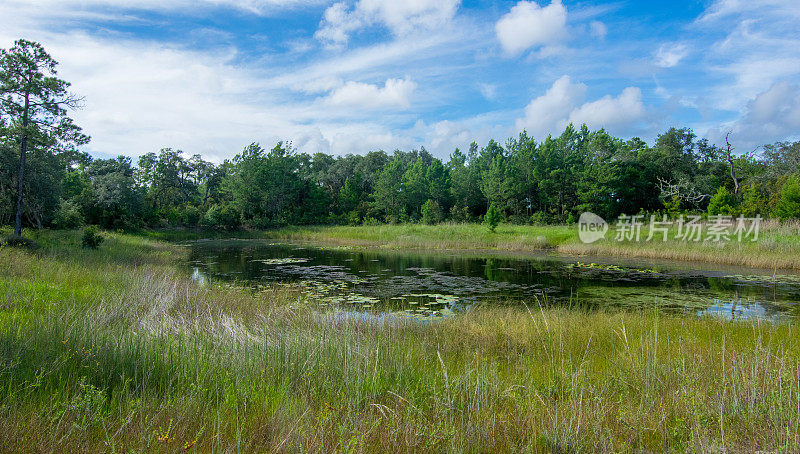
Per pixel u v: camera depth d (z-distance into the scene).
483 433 2.98
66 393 3.25
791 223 23.23
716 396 3.44
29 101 17.41
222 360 4.29
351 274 14.91
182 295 8.47
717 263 17.72
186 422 2.95
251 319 6.97
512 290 11.83
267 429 2.94
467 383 3.78
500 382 4.14
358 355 4.52
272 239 35.22
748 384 3.53
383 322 7.09
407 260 19.61
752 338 6.03
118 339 4.53
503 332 6.49
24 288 7.65
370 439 2.84
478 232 31.03
